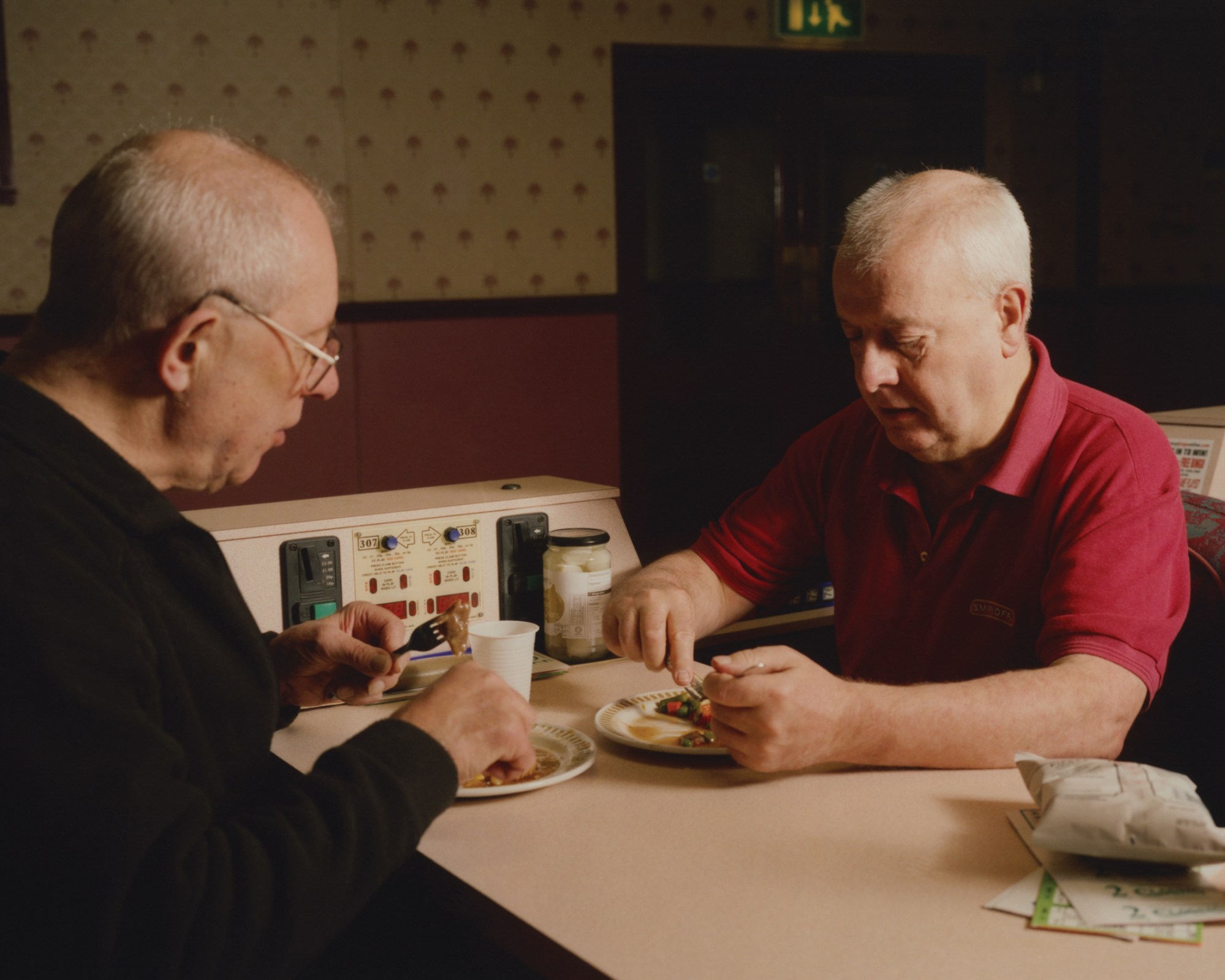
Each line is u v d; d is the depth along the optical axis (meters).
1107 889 0.95
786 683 1.17
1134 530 1.39
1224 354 6.60
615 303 5.20
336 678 1.41
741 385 5.57
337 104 4.62
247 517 1.71
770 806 1.15
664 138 5.29
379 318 4.73
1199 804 0.97
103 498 0.91
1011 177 5.90
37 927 0.79
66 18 4.16
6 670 0.79
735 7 5.23
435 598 1.79
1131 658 1.31
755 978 0.84
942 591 1.58
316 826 0.89
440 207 4.84
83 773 0.79
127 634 0.85
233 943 0.83
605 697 1.56
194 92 4.38
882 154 5.71
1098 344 6.19
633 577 1.74
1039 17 5.83
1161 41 6.07
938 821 1.10
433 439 4.89
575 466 5.20
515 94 4.91
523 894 0.97
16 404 0.91
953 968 0.85
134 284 0.92
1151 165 6.18
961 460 1.55
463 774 1.04
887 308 1.39
